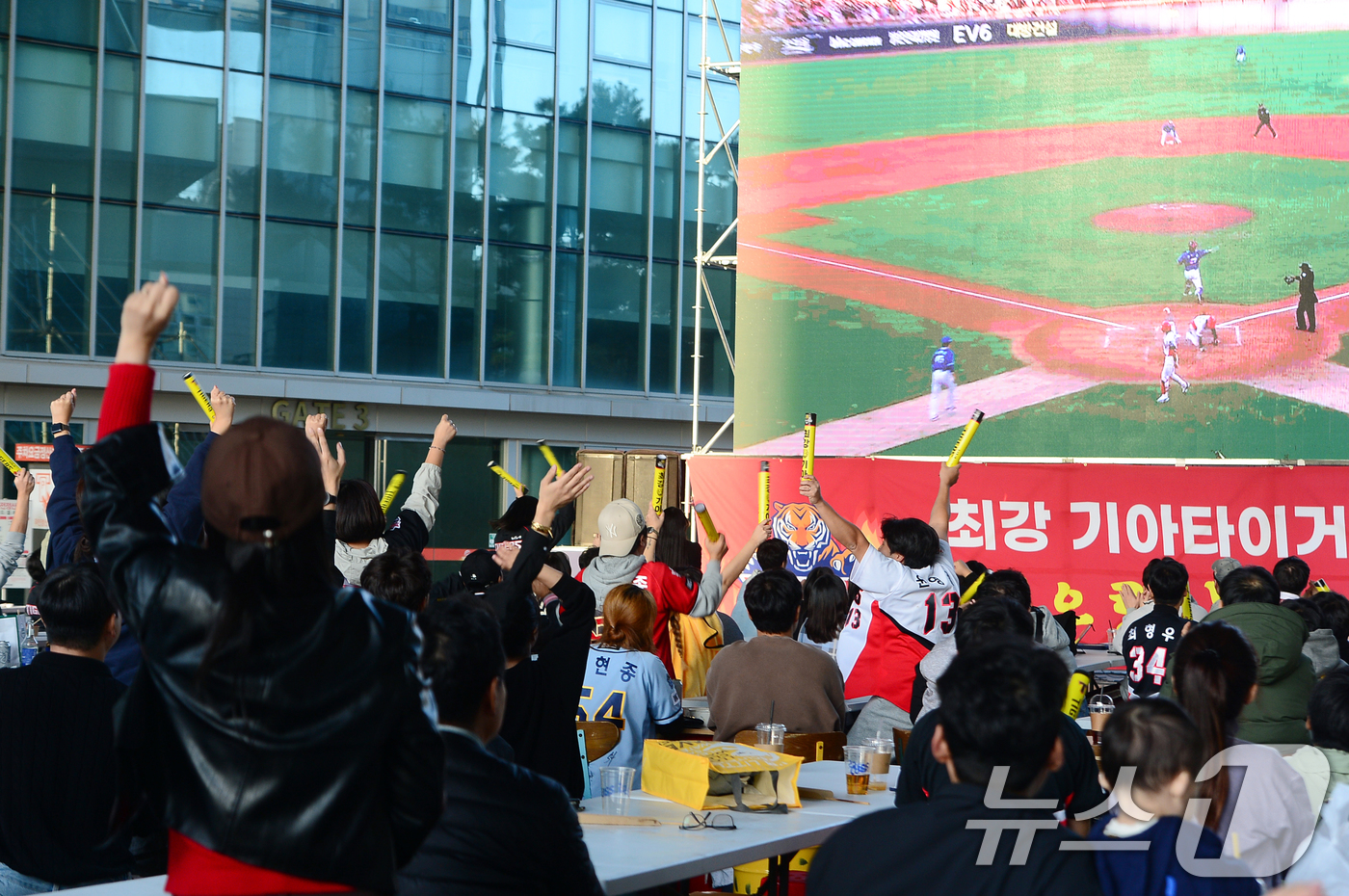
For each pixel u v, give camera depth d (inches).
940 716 80.2
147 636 65.2
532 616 130.9
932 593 202.8
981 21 471.2
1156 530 435.5
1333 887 113.3
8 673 132.7
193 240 621.9
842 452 480.1
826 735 183.3
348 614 66.1
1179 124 454.0
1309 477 424.8
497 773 90.7
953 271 472.7
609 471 507.2
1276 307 444.5
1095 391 459.2
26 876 130.4
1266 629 155.9
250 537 64.9
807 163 487.5
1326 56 442.3
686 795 140.5
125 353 70.2
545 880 91.3
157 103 616.1
